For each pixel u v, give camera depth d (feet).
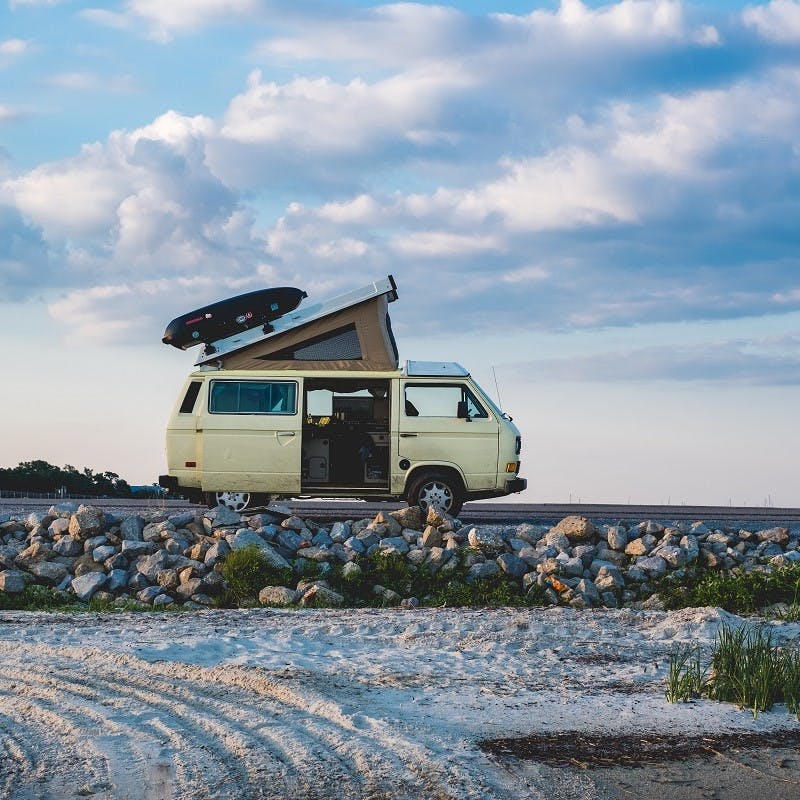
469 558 44.37
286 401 55.88
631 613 38.14
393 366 57.41
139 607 40.34
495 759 19.88
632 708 23.66
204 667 26.58
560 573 43.50
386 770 18.93
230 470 55.57
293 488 55.52
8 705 23.50
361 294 56.80
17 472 111.96
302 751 19.94
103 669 26.96
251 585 42.37
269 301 57.98
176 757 19.71
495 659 28.81
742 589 41.24
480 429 55.36
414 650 30.14
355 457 56.34
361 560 44.50
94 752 20.02
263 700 23.81
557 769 19.44
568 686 25.76
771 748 20.95
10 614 37.91
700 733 21.84
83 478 114.11
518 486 55.77
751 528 57.93
